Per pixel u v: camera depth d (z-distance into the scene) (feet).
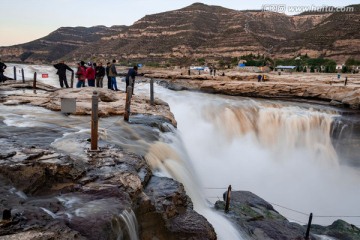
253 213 29.48
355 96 82.89
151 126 37.83
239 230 25.80
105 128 33.68
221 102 77.51
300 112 73.97
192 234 20.35
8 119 33.68
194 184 31.14
